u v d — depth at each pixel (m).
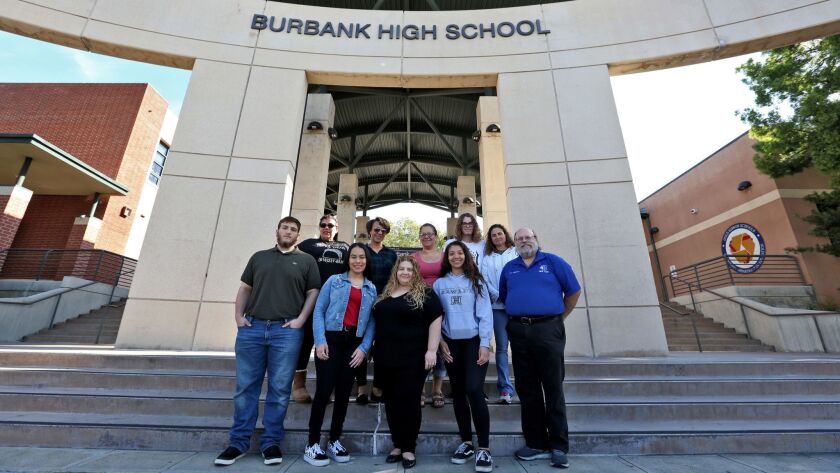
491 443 2.99
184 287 5.56
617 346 5.41
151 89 15.03
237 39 6.84
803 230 11.46
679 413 3.45
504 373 3.71
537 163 6.34
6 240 9.70
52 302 8.52
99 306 10.18
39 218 12.31
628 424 3.32
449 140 15.23
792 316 7.82
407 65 7.00
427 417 3.40
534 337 2.91
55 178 11.34
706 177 14.98
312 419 2.75
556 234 5.96
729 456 2.92
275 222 5.97
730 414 3.45
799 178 12.13
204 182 6.04
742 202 13.28
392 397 2.81
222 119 6.37
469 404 2.92
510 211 6.18
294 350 2.96
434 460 2.82
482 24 7.23
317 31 7.07
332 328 2.90
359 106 13.16
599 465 2.72
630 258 5.76
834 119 8.87
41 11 6.34
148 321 5.38
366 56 7.01
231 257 5.75
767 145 10.51
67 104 14.38
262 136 6.36
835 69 9.25
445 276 3.23
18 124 13.96
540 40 7.05
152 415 3.37
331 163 16.64
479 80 7.11
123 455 2.77
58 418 3.20
